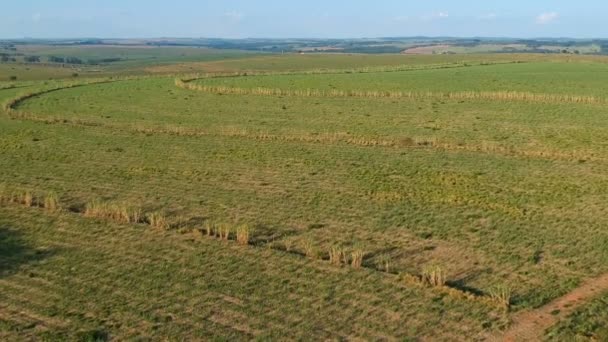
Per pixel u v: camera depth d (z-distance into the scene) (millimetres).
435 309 19328
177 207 30234
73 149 43500
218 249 24359
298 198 31406
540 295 20250
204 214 29109
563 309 19266
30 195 30828
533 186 33062
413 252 24203
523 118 53281
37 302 19969
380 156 40406
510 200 30547
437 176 35312
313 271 22234
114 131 50156
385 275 21828
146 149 43375
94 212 28484
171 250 24281
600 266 22500
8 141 46250
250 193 32438
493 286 21016
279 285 21141
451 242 25156
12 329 18281
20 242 25203
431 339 17672
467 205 29875
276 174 36250
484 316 18875
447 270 22516
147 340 17703
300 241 25422
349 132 48094
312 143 44656
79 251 24219
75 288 20969
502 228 26609
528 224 27078
